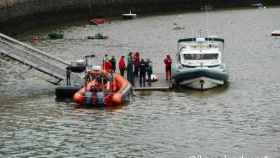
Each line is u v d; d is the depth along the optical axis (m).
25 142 42.16
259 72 66.19
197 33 108.56
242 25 121.69
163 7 157.75
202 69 56.34
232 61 74.12
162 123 46.31
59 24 125.31
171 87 56.94
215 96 54.50
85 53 82.69
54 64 62.00
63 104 51.97
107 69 55.91
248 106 51.06
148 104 51.75
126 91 52.62
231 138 42.69
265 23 125.06
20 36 103.56
